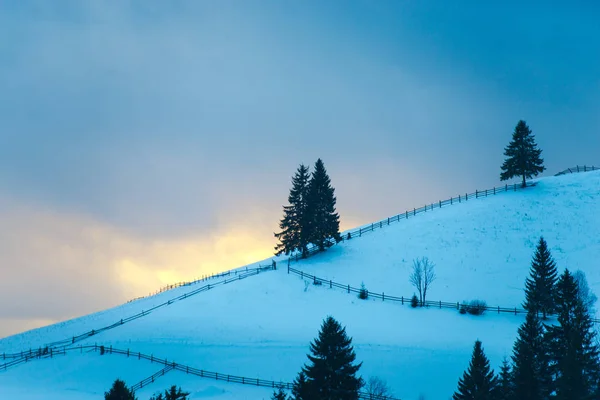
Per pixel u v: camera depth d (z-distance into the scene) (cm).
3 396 5766
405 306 7850
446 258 9150
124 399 4203
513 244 9369
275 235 10038
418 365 5972
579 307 5169
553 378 4806
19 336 8506
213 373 5991
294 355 6353
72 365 6494
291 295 8262
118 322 8000
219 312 7844
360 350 6322
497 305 7775
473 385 4431
